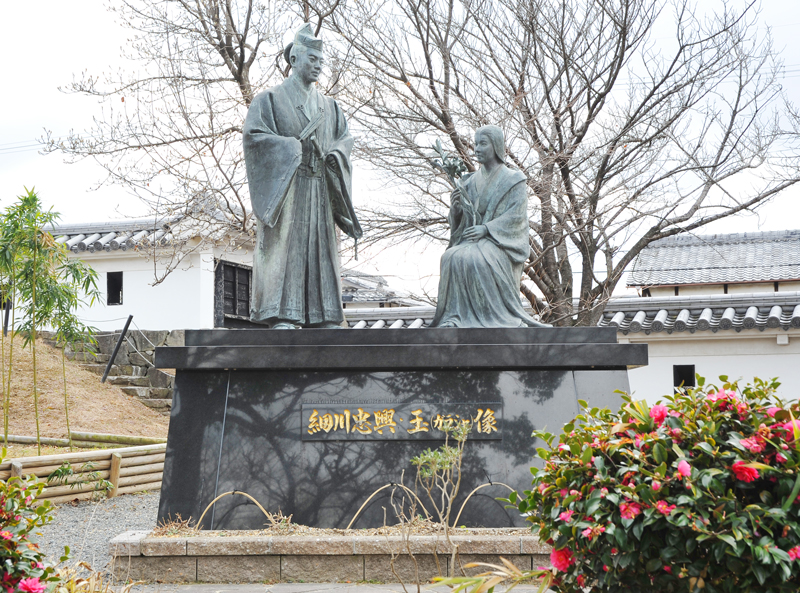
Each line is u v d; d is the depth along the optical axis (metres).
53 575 3.70
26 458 8.33
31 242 9.99
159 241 15.01
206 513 5.89
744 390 3.34
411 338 6.28
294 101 6.91
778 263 18.53
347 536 5.48
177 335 15.84
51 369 15.55
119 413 14.56
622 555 3.03
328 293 6.99
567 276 14.63
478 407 6.13
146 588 5.21
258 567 5.36
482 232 6.84
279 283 6.69
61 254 10.89
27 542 3.41
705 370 13.92
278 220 6.75
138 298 16.72
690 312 14.33
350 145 7.22
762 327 13.30
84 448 11.20
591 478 3.22
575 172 13.83
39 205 10.03
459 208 7.21
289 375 6.17
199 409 6.09
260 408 6.10
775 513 2.86
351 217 7.13
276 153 6.67
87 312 16.89
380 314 15.98
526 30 12.91
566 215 13.13
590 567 3.19
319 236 7.02
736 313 13.96
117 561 5.38
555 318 13.97
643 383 14.16
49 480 8.38
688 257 19.53
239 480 5.96
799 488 2.83
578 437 3.33
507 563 3.37
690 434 3.11
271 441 6.04
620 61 12.90
